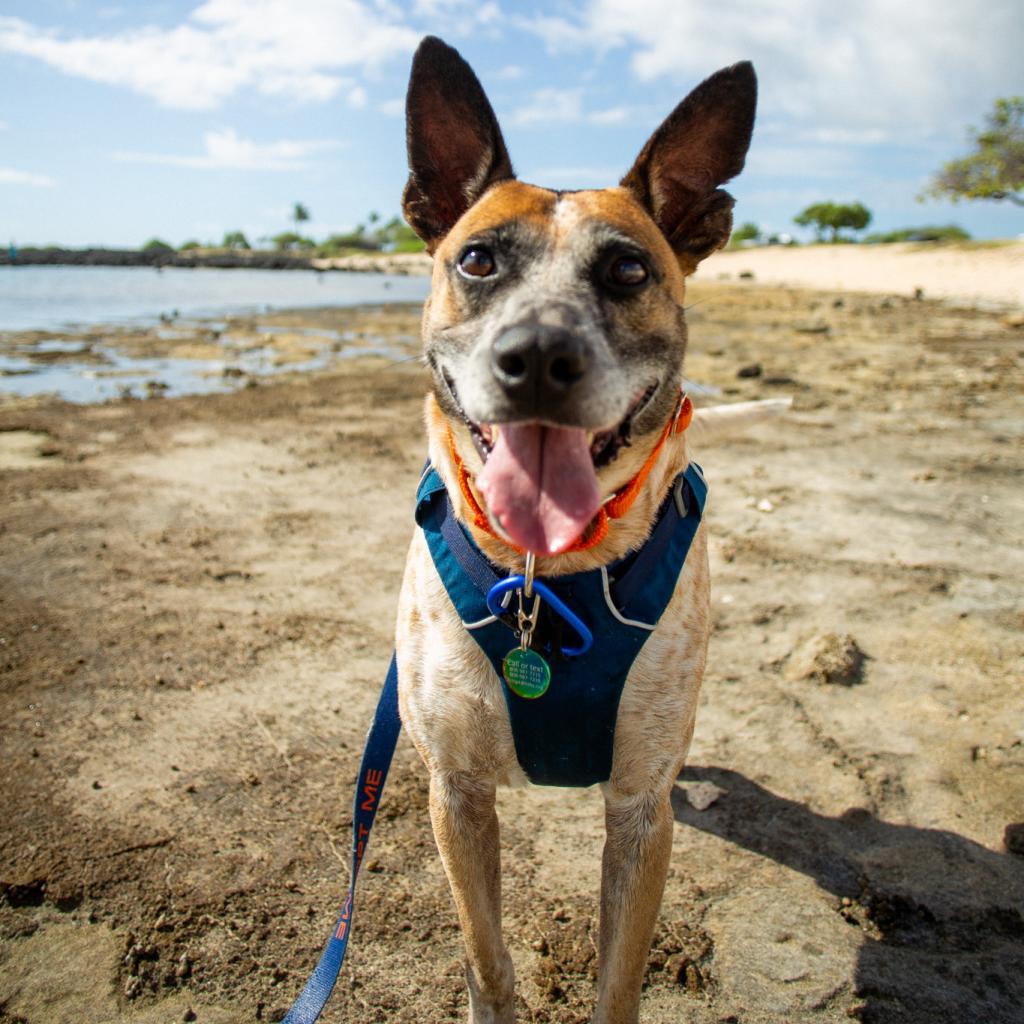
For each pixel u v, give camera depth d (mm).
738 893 769
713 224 747
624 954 606
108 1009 651
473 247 654
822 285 8570
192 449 2061
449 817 636
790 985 680
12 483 1773
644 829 628
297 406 2553
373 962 697
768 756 939
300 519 1604
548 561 602
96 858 781
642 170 724
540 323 563
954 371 3152
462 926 622
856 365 3312
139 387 2830
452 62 721
